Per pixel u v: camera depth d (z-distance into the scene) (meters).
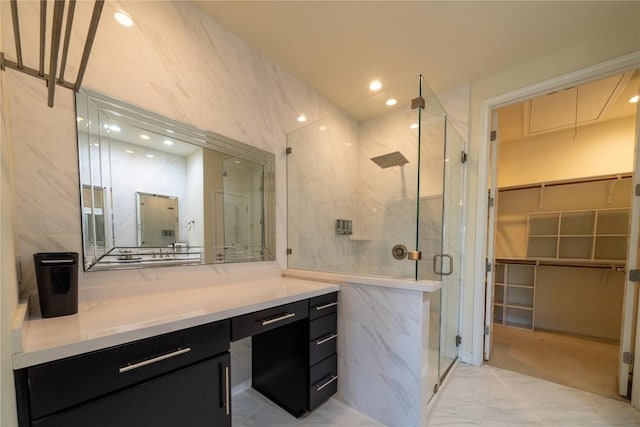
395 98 2.11
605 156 2.95
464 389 1.86
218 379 1.06
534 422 1.52
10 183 0.84
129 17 1.32
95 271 1.20
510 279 3.52
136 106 1.34
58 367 0.70
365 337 1.59
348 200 2.52
